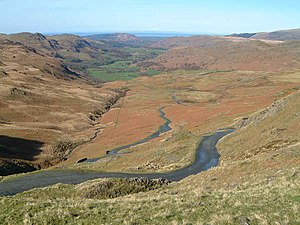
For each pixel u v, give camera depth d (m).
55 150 104.38
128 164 67.31
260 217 16.88
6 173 73.88
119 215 20.36
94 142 113.31
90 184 37.91
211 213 18.83
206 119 108.69
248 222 16.66
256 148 51.94
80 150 104.06
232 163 38.84
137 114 155.88
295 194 20.27
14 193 43.00
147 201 24.20
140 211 20.97
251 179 30.45
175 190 33.81
